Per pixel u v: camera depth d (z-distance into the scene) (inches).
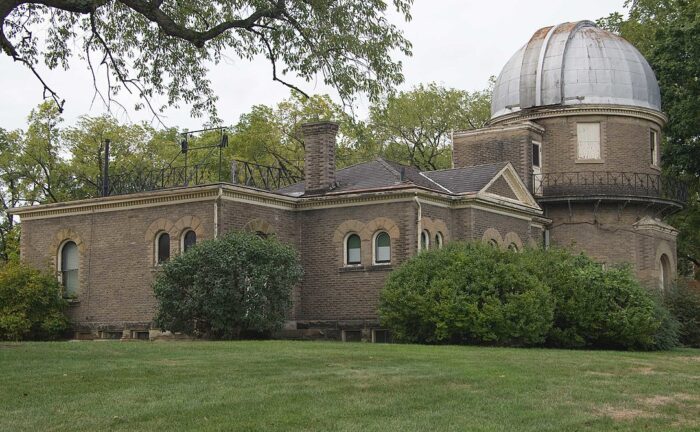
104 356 693.9
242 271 985.5
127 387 534.3
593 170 1491.1
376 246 1131.3
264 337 1047.0
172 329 1003.3
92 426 430.6
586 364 708.0
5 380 555.8
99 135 1962.4
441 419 457.4
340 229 1152.8
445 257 1003.9
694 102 1453.0
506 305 936.9
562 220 1493.6
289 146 2090.3
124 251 1165.7
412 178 1190.9
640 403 530.6
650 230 1470.2
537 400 522.6
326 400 499.5
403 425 438.9
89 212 1203.9
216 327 981.2
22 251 1268.5
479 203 1179.3
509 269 971.3
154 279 1131.9
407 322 986.1
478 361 699.4
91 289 1190.9
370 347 821.9
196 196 1101.1
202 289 976.3
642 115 1509.6
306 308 1168.2
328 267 1157.1
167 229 1127.0
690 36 1395.2
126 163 1909.4
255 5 856.9
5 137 1878.7
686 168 1576.0
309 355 713.0
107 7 896.3
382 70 869.8
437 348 828.6
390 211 1115.3
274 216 1159.0
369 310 1117.7
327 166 1195.9
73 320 1200.8
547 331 976.3
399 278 1009.5
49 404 481.4
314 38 857.5
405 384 560.4
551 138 1513.3
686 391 581.6
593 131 1504.7
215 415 454.9
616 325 992.2
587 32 1562.5
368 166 1236.5
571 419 468.8
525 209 1273.4
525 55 1569.9
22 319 1147.9
